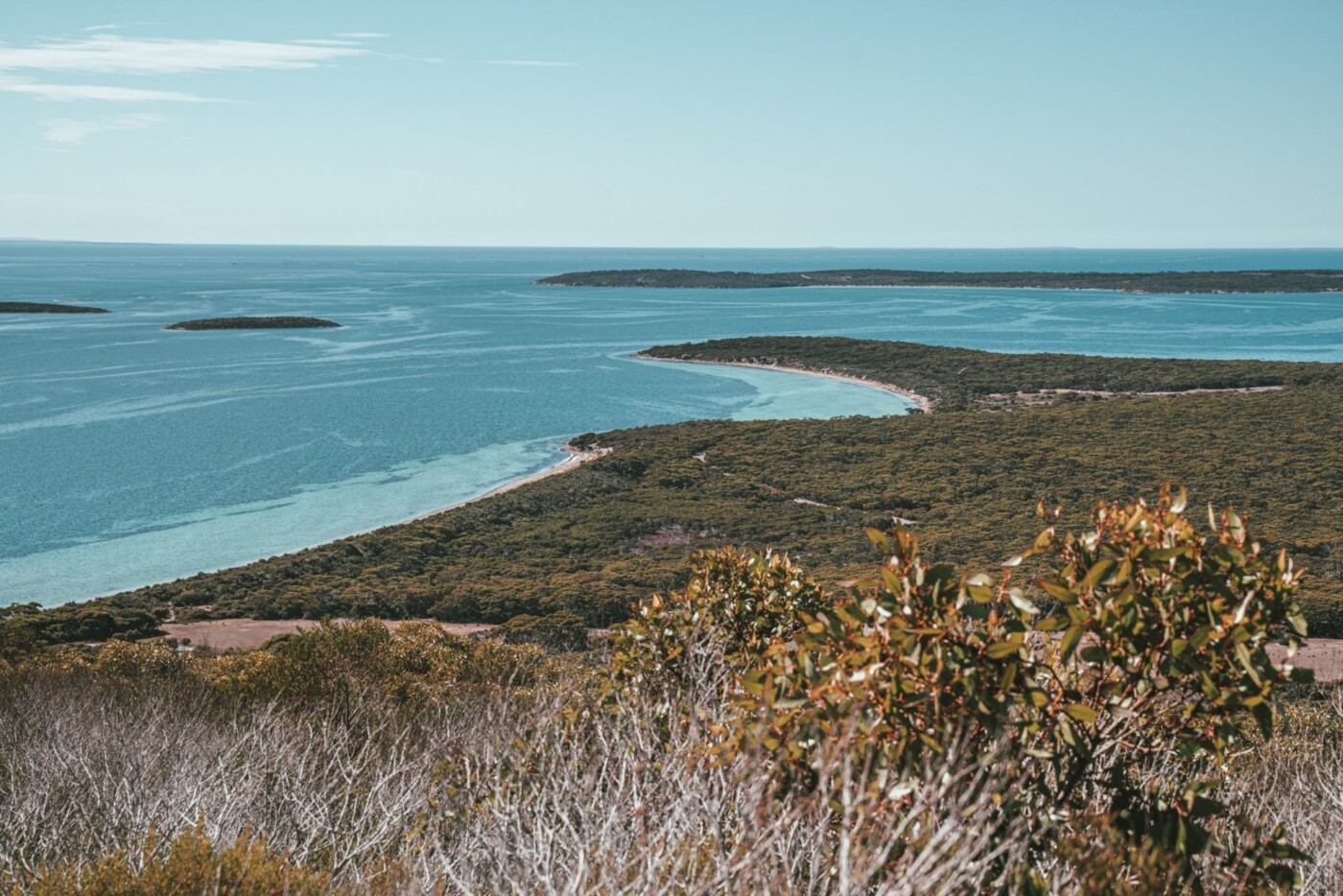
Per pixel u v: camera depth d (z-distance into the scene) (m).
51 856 4.92
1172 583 3.16
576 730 4.31
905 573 3.34
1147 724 3.27
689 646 4.51
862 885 2.51
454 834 4.14
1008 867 2.72
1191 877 3.01
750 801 2.79
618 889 2.90
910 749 3.03
